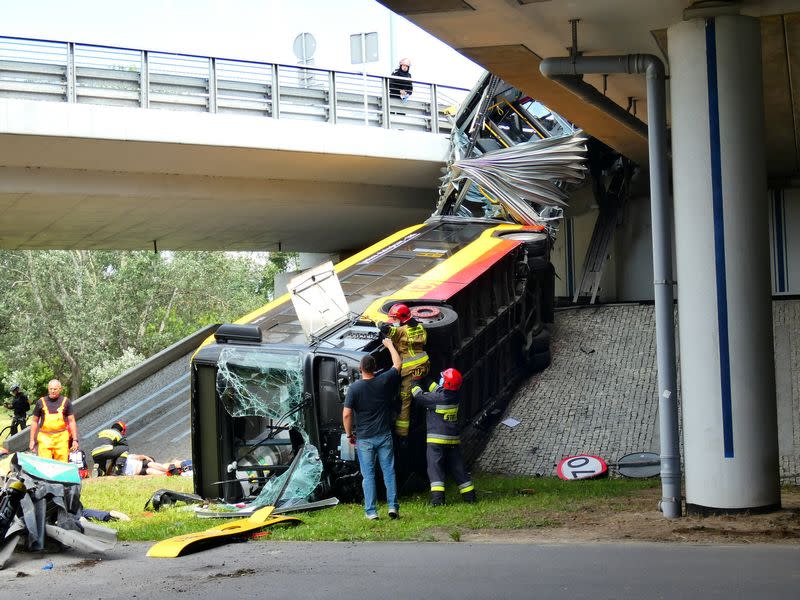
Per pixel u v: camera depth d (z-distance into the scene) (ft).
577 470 44.24
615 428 49.42
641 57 32.68
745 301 29.55
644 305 67.92
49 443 42.91
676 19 35.73
